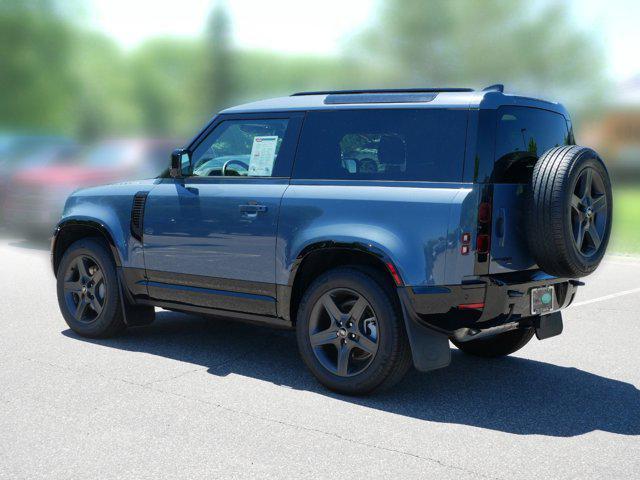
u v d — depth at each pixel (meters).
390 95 5.14
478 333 4.77
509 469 3.91
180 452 4.06
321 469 3.87
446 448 4.18
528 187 4.79
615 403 5.01
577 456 4.09
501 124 4.78
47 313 7.52
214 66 53.19
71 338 6.52
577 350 6.43
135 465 3.88
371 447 4.18
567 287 5.25
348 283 4.98
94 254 6.41
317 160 5.28
